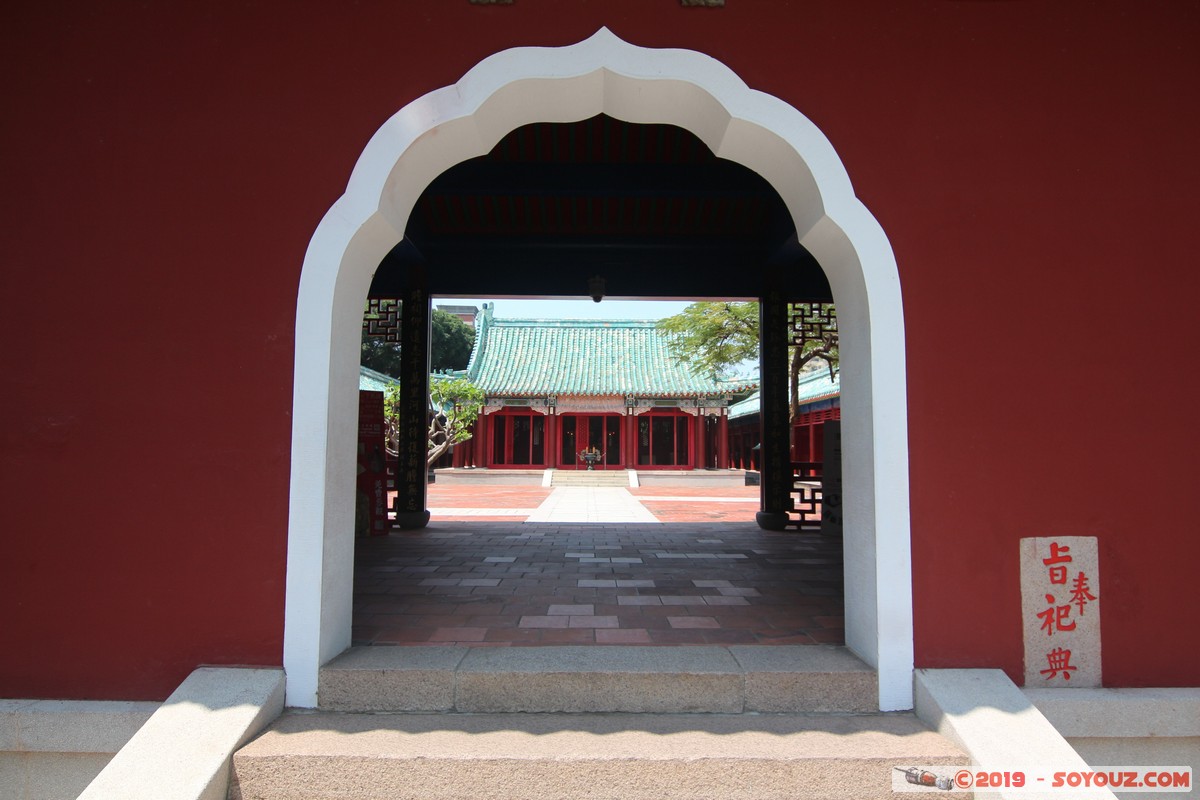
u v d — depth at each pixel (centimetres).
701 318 1581
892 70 336
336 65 330
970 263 329
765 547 705
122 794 244
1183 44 343
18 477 313
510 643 352
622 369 2812
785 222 707
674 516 1122
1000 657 315
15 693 307
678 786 262
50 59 329
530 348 2894
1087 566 320
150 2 330
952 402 322
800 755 267
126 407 316
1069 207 333
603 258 834
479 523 939
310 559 311
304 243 322
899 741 279
